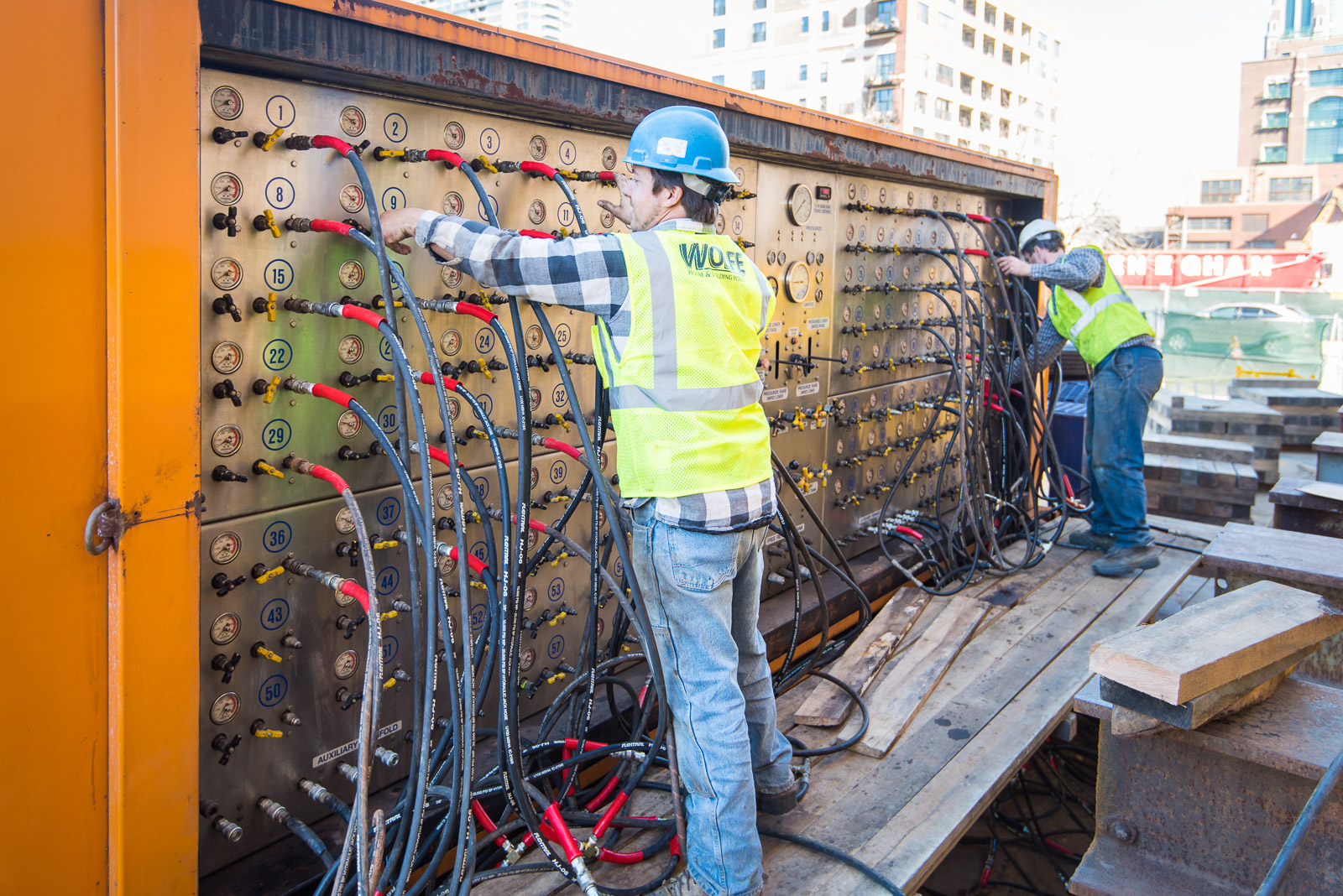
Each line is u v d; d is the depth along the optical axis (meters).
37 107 1.35
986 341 4.33
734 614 2.00
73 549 1.45
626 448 1.74
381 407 2.05
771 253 3.26
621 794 2.06
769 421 3.31
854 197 3.70
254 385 1.80
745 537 1.81
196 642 1.61
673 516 1.71
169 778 1.59
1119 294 3.95
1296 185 62.19
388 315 1.69
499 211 2.25
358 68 1.75
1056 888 2.92
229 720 1.83
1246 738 1.85
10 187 1.33
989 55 66.88
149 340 1.48
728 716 1.78
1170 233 62.09
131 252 1.45
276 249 1.81
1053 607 3.51
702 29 71.12
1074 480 5.51
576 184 2.46
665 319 1.69
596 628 2.14
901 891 1.87
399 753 2.18
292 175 1.82
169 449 1.53
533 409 2.43
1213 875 1.95
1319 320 16.66
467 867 1.74
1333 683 3.34
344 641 2.03
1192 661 1.79
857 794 2.24
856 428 3.89
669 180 1.77
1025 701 2.73
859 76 62.66
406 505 1.69
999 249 4.85
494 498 2.37
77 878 1.52
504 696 1.81
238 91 1.72
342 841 1.93
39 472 1.40
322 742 2.01
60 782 1.48
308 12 1.66
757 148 2.93
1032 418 4.66
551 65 2.15
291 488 1.89
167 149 1.48
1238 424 7.39
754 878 1.78
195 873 1.65
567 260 1.65
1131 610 3.49
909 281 4.16
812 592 3.45
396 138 2.01
